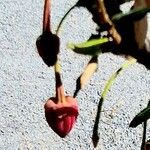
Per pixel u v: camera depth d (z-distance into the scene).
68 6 0.87
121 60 0.77
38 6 0.89
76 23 0.85
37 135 0.69
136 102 0.73
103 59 0.77
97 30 0.21
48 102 0.24
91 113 0.70
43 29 0.22
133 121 0.24
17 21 0.86
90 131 0.68
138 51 0.20
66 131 0.25
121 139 0.68
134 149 0.67
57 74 0.24
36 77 0.77
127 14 0.18
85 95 0.73
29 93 0.74
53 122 0.24
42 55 0.22
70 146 0.67
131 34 0.19
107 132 0.68
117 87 0.74
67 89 0.74
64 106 0.24
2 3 0.89
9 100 0.73
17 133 0.69
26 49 0.82
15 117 0.71
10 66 0.79
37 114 0.72
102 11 0.19
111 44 0.20
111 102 0.72
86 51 0.20
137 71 0.76
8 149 0.68
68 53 0.79
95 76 0.75
